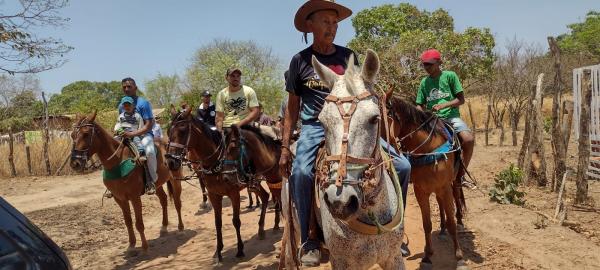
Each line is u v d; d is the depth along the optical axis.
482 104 26.03
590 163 10.48
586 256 5.96
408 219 7.95
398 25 21.75
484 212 7.88
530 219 7.34
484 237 6.78
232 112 7.95
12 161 16.59
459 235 6.93
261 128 7.80
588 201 8.48
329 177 3.15
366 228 3.49
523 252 6.16
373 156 3.28
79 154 7.16
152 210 11.08
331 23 4.29
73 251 8.09
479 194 9.26
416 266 5.97
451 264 5.95
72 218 10.41
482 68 20.69
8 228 2.44
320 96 4.19
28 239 2.45
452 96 6.39
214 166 6.93
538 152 10.12
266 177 7.43
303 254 3.99
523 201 8.44
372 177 3.25
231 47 37.53
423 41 17.72
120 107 8.09
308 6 4.24
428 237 5.85
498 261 5.94
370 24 22.05
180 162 7.09
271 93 29.56
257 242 7.96
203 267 6.96
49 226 9.73
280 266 5.22
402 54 17.47
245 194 12.39
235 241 8.17
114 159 7.41
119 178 7.43
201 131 7.02
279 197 8.06
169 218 10.27
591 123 10.45
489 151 16.11
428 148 5.56
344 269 3.72
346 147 3.14
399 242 3.83
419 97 6.67
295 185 4.00
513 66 23.27
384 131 4.14
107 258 7.70
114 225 9.88
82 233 9.22
